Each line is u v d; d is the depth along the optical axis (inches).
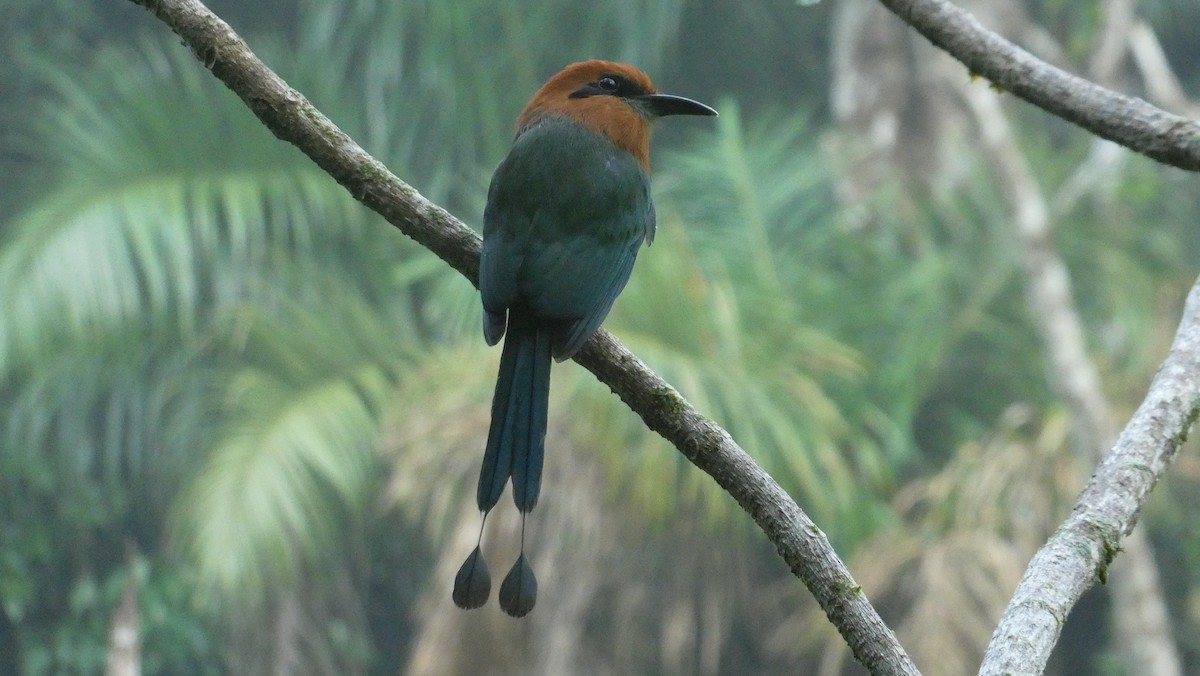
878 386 574.6
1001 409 605.0
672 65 823.7
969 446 555.5
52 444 689.0
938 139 689.0
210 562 512.7
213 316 622.2
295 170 618.2
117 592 616.1
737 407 474.9
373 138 708.0
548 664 494.0
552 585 499.2
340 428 533.0
